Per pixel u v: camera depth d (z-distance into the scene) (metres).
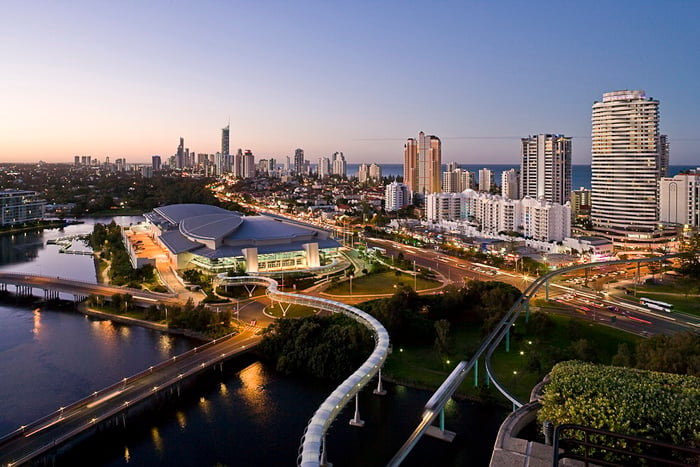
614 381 46.53
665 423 39.78
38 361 150.88
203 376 140.00
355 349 140.50
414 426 112.06
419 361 143.75
